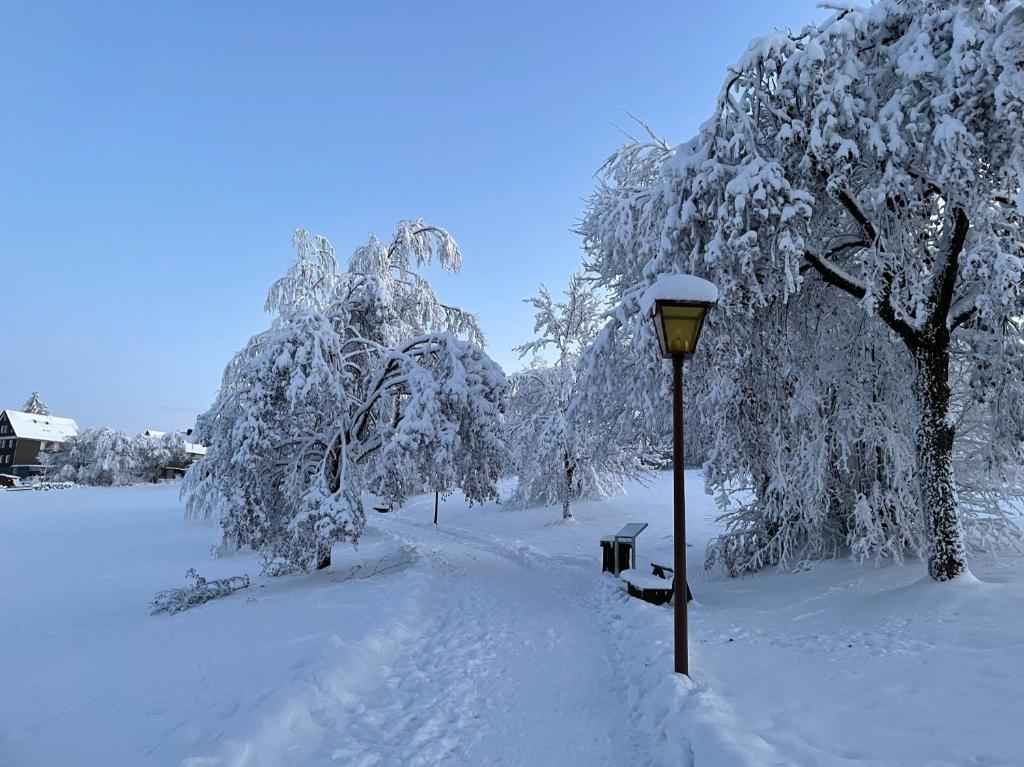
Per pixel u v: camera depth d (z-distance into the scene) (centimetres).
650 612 748
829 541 1042
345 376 1243
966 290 792
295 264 1973
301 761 396
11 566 1684
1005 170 611
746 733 373
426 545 1758
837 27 684
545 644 675
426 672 582
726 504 1041
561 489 2467
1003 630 538
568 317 2420
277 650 669
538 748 412
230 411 1252
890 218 800
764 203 699
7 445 8175
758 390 913
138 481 5738
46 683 652
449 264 1988
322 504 1150
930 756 344
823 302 939
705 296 539
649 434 1205
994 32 572
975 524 936
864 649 554
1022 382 789
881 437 910
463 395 1252
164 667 666
